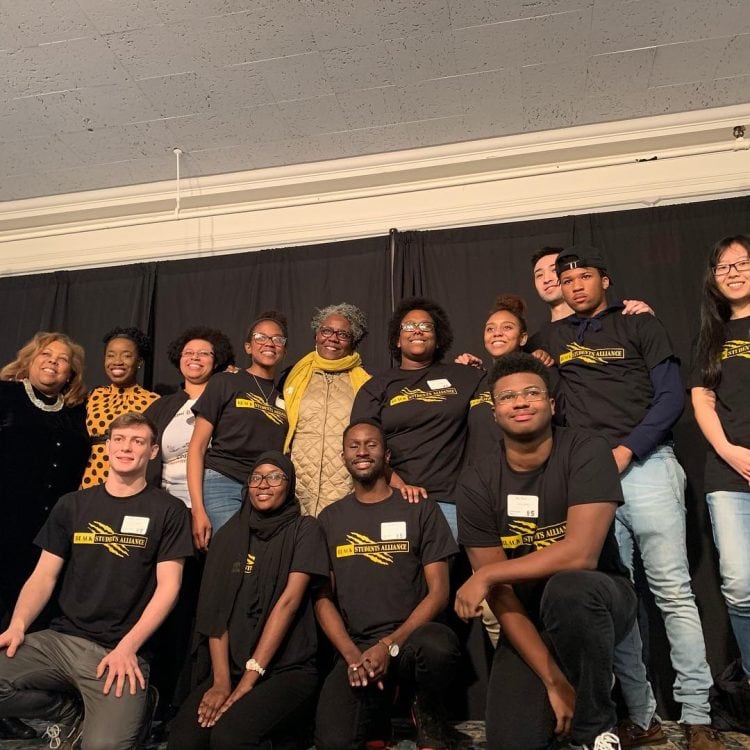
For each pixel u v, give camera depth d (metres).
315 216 3.75
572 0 2.63
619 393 2.21
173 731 1.87
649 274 3.12
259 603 2.09
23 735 2.17
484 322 3.25
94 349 3.68
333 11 2.67
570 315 2.46
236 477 2.45
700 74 3.01
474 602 1.63
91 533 2.19
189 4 2.62
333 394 2.58
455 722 2.23
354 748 1.80
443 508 2.29
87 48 2.85
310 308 3.46
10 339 3.81
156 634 2.22
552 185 3.48
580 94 3.14
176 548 2.21
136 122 3.32
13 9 2.64
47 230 4.05
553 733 1.66
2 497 2.48
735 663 2.17
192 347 2.83
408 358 2.57
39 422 2.61
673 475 2.14
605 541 1.84
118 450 2.26
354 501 2.22
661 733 1.94
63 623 2.12
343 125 3.35
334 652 2.16
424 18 2.71
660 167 3.37
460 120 3.31
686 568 2.10
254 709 1.83
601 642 1.56
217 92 3.11
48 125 3.34
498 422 1.85
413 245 3.43
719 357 2.17
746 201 3.10
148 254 3.91
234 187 3.74
